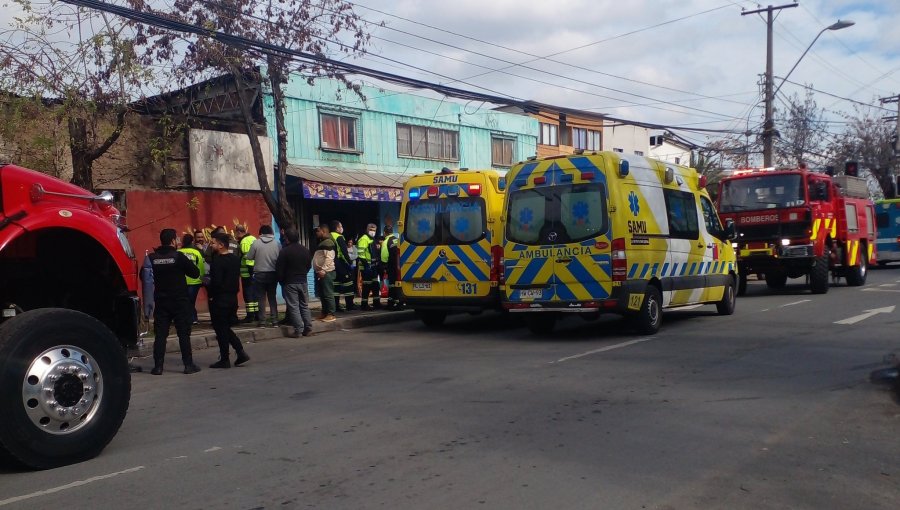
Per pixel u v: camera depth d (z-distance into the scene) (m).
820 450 5.59
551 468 5.26
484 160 25.06
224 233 10.20
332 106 19.92
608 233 10.92
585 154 11.23
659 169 12.30
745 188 18.30
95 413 5.85
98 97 12.16
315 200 19.61
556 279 11.31
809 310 14.44
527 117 26.81
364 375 9.09
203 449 6.03
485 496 4.74
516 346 11.07
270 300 13.72
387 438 6.15
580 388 7.82
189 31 12.22
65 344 5.71
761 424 6.31
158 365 9.73
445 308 13.13
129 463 5.70
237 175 17.28
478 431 6.27
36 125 12.25
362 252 16.14
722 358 9.37
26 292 6.82
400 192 19.95
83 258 7.01
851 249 20.02
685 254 12.60
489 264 12.70
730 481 4.94
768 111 26.84
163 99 15.24
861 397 7.19
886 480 4.94
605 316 14.76
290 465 5.51
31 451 5.43
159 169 15.84
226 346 10.17
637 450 5.64
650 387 7.78
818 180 18.31
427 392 7.90
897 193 32.41
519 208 11.76
